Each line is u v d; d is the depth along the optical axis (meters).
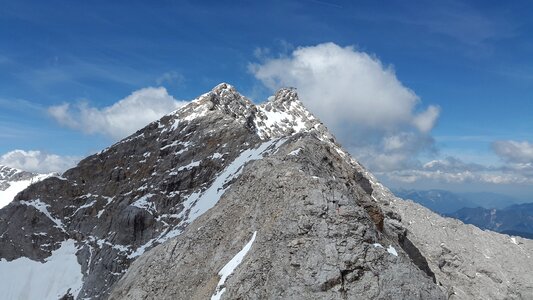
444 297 41.31
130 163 127.38
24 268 116.00
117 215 113.81
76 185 131.88
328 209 46.19
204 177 108.56
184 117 132.25
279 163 58.25
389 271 41.53
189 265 54.50
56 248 119.56
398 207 123.81
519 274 110.12
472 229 123.12
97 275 101.69
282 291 40.91
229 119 124.94
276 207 50.59
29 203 130.12
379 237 46.34
